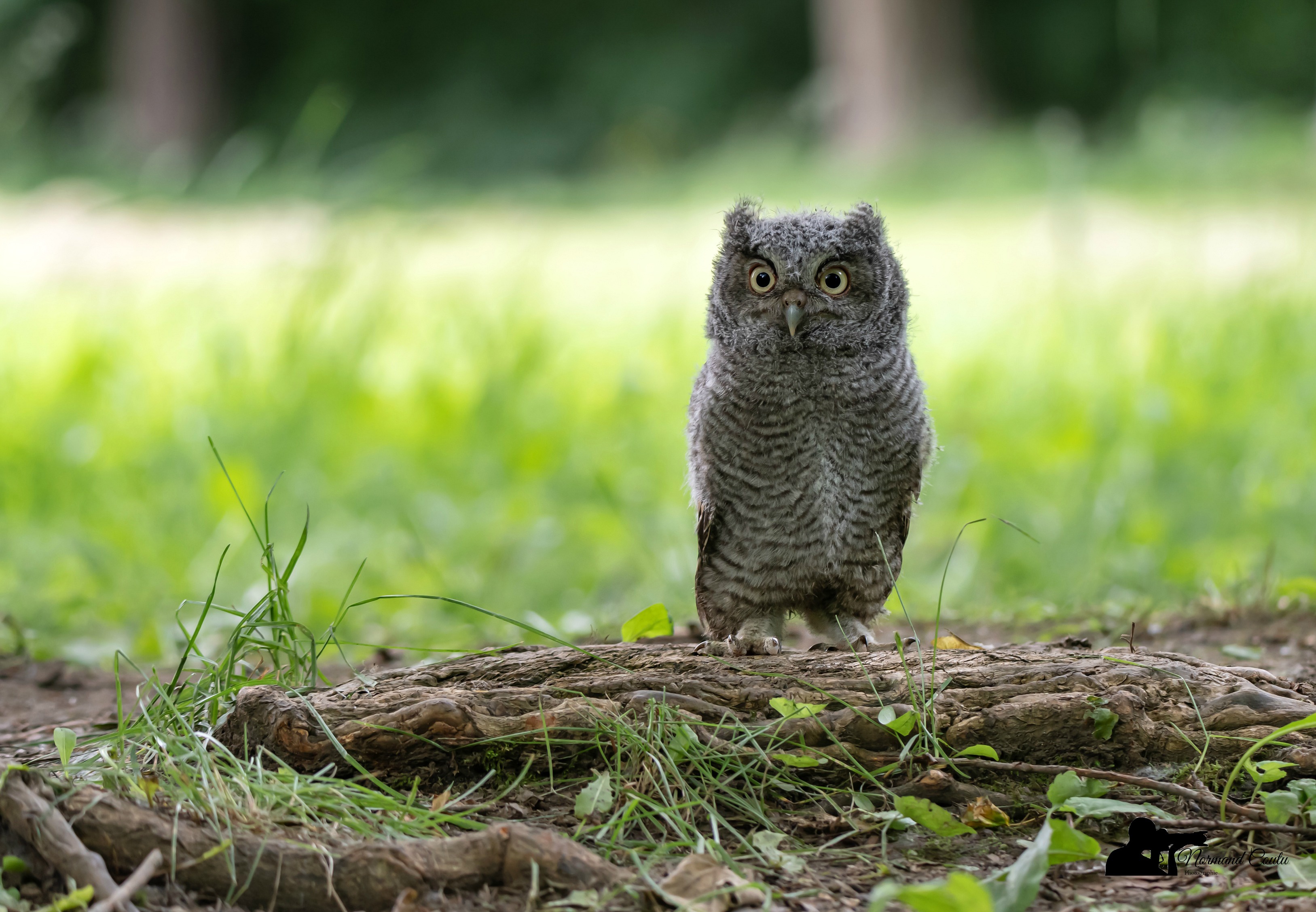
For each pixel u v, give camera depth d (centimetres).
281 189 2289
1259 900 450
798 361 656
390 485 1355
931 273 2506
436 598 567
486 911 443
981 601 1046
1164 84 4572
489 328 1717
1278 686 577
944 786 529
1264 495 1205
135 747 535
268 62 5791
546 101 5444
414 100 5522
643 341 1892
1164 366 1565
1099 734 541
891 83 4703
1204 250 2316
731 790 521
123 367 1705
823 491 658
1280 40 4566
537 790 534
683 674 574
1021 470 1385
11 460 1396
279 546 1238
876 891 399
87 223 3117
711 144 5009
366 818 489
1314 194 2591
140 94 5406
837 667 583
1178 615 912
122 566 1162
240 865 447
